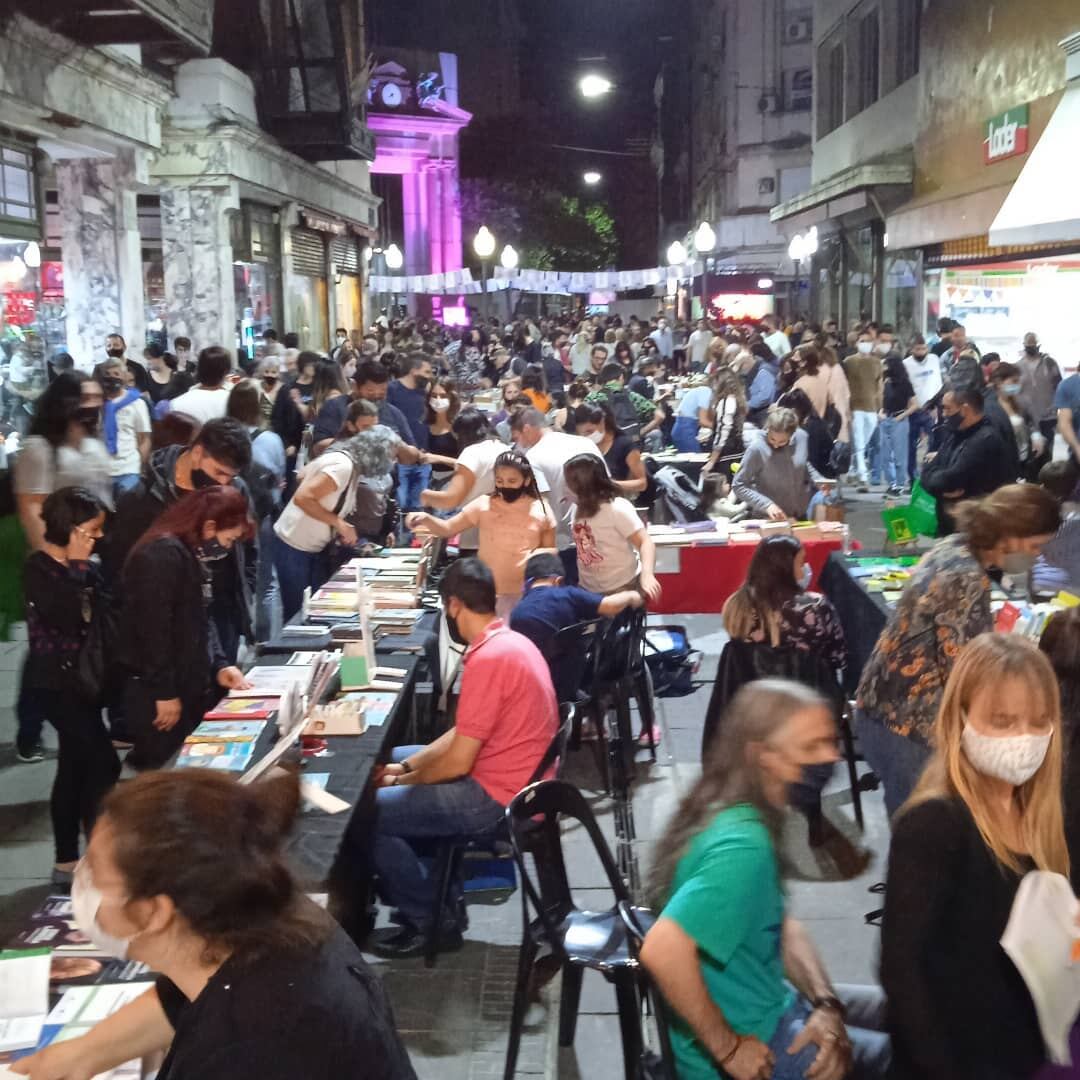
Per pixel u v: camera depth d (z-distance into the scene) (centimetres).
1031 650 273
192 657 489
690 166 5578
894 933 261
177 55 1552
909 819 267
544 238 5003
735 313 3444
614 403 1295
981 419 750
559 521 805
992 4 1591
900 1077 268
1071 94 1302
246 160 1822
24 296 1187
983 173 1633
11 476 714
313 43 1931
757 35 4006
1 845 563
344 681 530
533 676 472
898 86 2208
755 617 543
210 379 902
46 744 690
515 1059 390
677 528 909
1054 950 262
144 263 1947
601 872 546
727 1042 271
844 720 571
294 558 737
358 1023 196
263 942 194
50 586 499
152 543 482
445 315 4572
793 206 2806
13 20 1040
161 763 488
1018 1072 265
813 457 1008
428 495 802
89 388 691
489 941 491
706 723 553
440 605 689
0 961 321
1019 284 1630
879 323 2259
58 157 1343
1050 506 424
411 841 493
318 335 2433
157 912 191
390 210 5150
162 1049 250
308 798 405
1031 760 264
